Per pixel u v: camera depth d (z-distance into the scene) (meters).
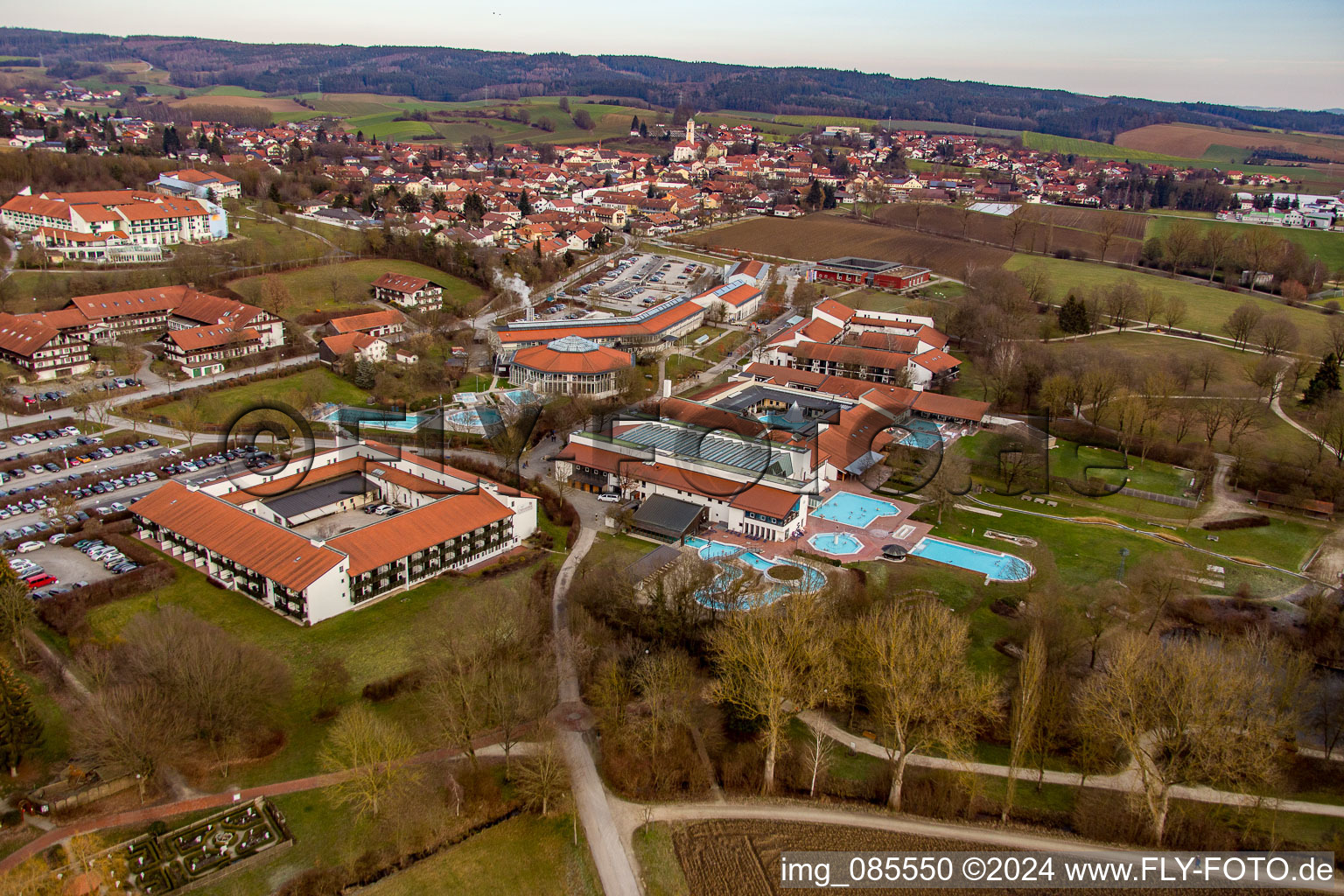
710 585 129.62
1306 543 170.50
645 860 94.56
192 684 103.75
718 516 172.50
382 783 99.44
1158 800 100.69
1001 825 99.06
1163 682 100.81
